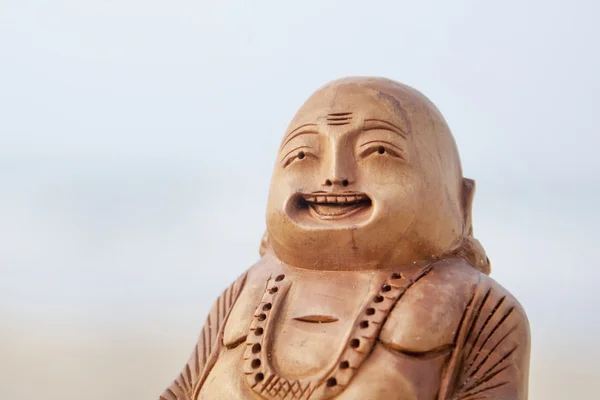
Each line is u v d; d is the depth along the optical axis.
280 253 4.38
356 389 3.76
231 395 3.96
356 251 4.14
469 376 3.89
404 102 4.35
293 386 3.83
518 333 4.02
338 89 4.42
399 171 4.19
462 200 4.56
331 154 4.25
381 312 3.96
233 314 4.30
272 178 4.46
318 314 4.04
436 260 4.25
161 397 4.35
